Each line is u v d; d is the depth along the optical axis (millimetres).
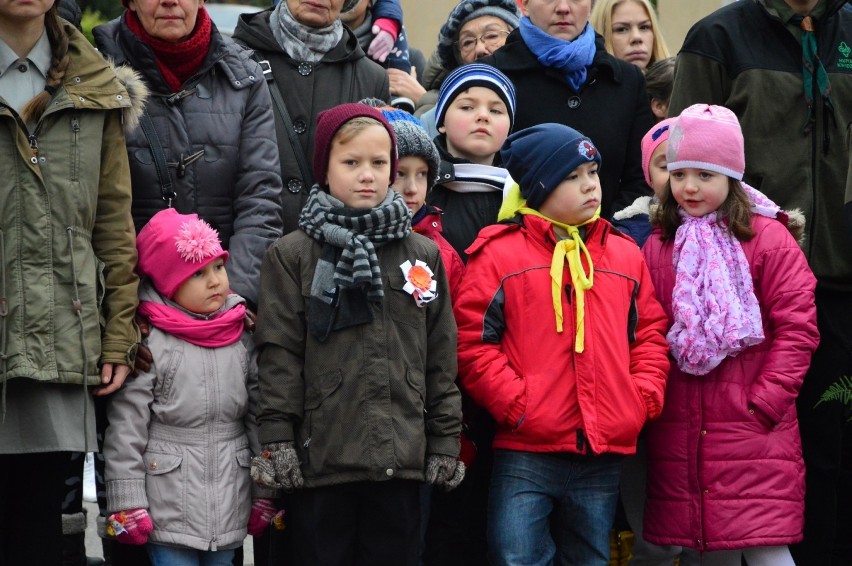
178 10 14953
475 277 15180
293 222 16422
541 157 15242
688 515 15195
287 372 13891
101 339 13562
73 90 13453
